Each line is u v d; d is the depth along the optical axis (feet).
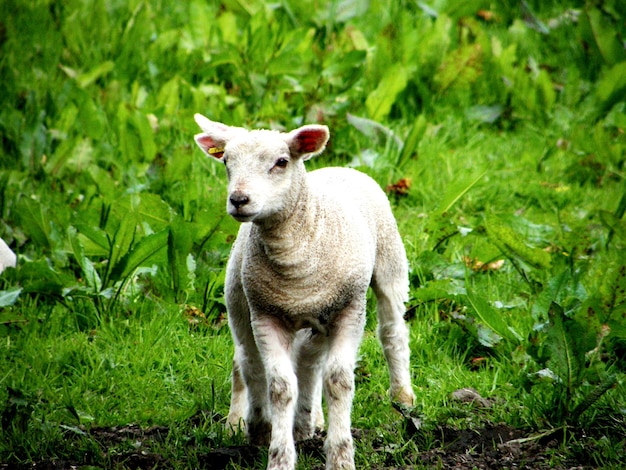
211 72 69.77
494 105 70.13
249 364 34.65
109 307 44.78
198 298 45.60
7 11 77.25
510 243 45.65
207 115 62.69
